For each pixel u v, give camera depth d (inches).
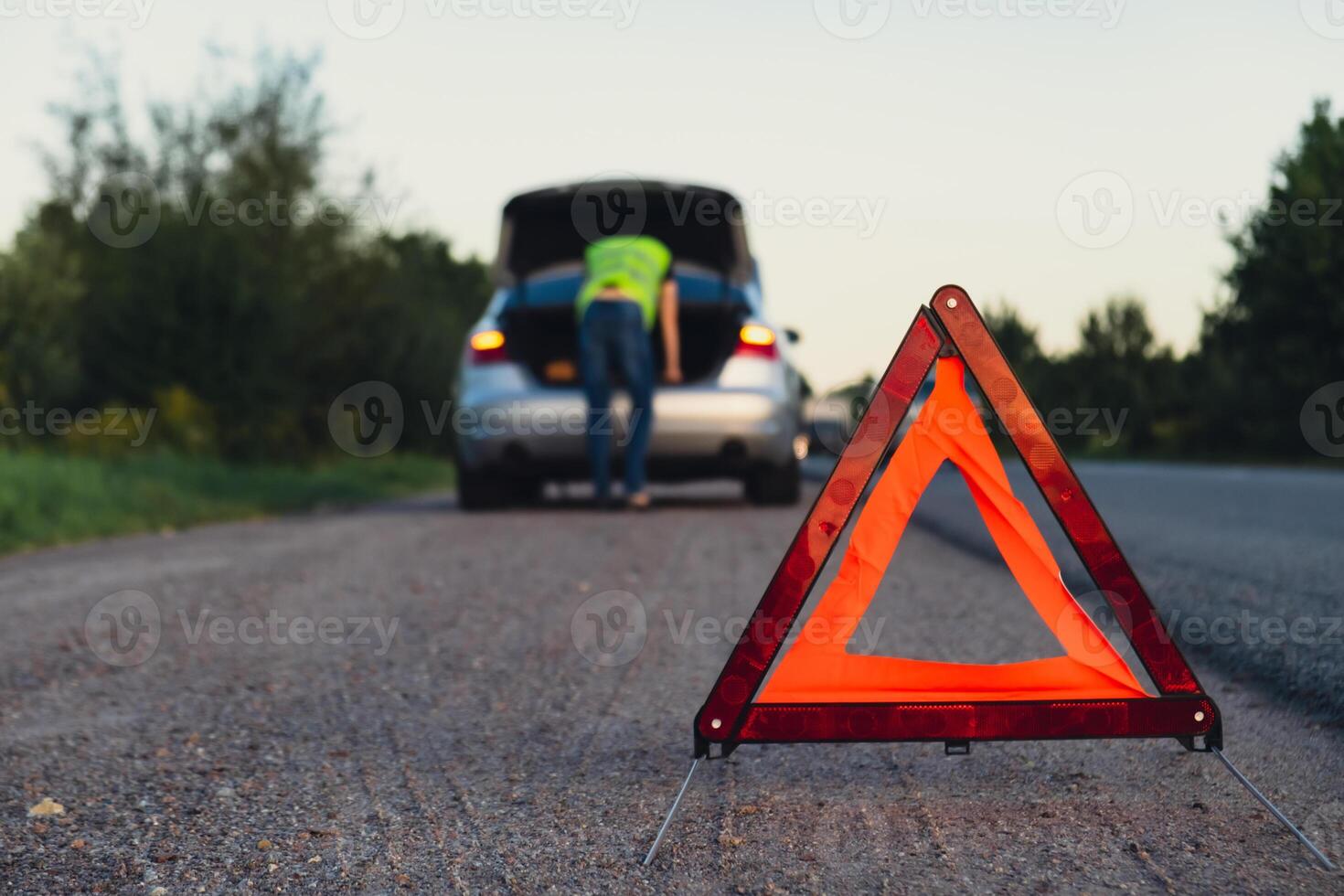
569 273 390.9
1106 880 87.9
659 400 368.2
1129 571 100.9
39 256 782.5
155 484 426.3
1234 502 413.1
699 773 117.9
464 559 274.5
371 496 580.7
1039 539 102.9
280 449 681.6
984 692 101.5
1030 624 184.9
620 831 101.7
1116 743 124.1
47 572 263.3
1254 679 147.8
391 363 890.7
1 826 105.9
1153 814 102.0
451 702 149.1
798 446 395.9
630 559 267.6
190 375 657.6
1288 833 96.6
